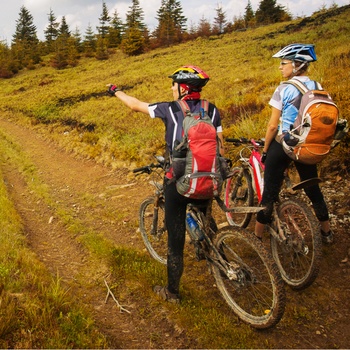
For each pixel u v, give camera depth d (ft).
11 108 90.53
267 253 9.83
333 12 130.52
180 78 10.24
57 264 15.71
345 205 16.49
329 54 46.39
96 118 53.47
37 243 18.52
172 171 10.39
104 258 15.23
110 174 30.37
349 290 12.16
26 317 9.69
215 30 223.30
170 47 183.83
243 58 91.30
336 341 10.22
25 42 290.15
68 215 22.09
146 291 12.49
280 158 12.06
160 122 40.88
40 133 57.77
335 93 24.80
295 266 12.63
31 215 23.43
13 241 16.65
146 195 24.02
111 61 183.32
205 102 10.66
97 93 84.48
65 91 102.06
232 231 10.81
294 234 12.78
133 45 191.83
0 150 46.70
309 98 10.87
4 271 12.05
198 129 9.75
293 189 12.07
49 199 25.81
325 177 19.03
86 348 9.42
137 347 10.12
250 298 12.05
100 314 11.68
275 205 13.08
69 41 245.86
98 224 20.48
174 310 11.38
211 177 9.84
